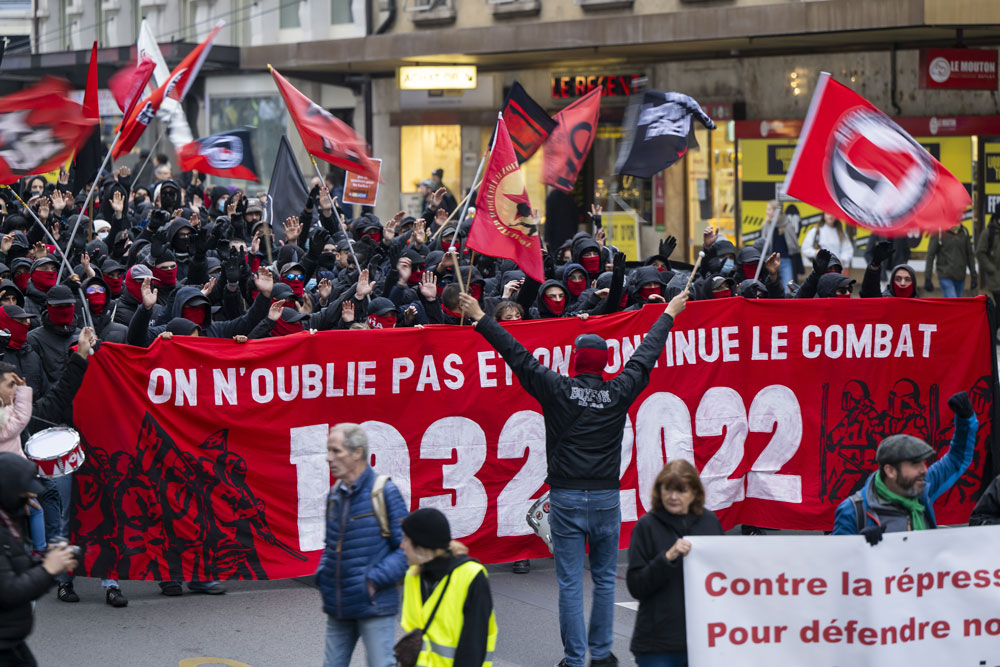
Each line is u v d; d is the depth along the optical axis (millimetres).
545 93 33656
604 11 31297
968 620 7859
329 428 11438
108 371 10852
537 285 14492
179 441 11031
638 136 15492
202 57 19109
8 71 45719
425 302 14898
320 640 10211
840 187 11172
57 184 24016
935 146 26844
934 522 8203
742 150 29188
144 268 14016
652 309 12203
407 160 36656
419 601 6992
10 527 7035
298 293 15258
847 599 7719
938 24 24609
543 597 11430
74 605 11156
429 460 11727
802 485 12516
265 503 11266
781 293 16141
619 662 9680
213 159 21156
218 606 11156
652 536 7664
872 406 12594
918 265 26750
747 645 7629
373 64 35000
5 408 9836
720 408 12344
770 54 29953
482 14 33750
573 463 9180
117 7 45594
